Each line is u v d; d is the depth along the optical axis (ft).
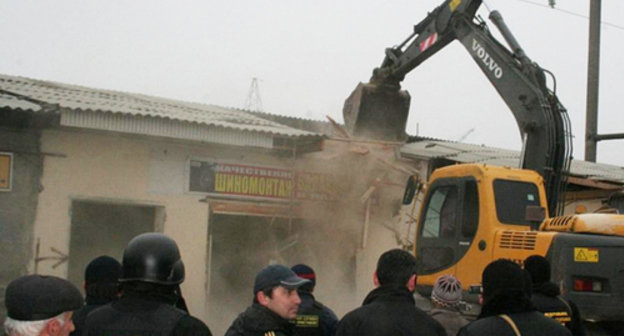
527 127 30.30
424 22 41.27
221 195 39.93
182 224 38.50
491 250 24.20
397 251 12.94
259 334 12.26
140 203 37.17
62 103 32.50
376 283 13.85
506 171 25.70
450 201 27.04
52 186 34.40
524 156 30.22
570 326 17.26
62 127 34.27
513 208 25.08
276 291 12.43
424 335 12.13
